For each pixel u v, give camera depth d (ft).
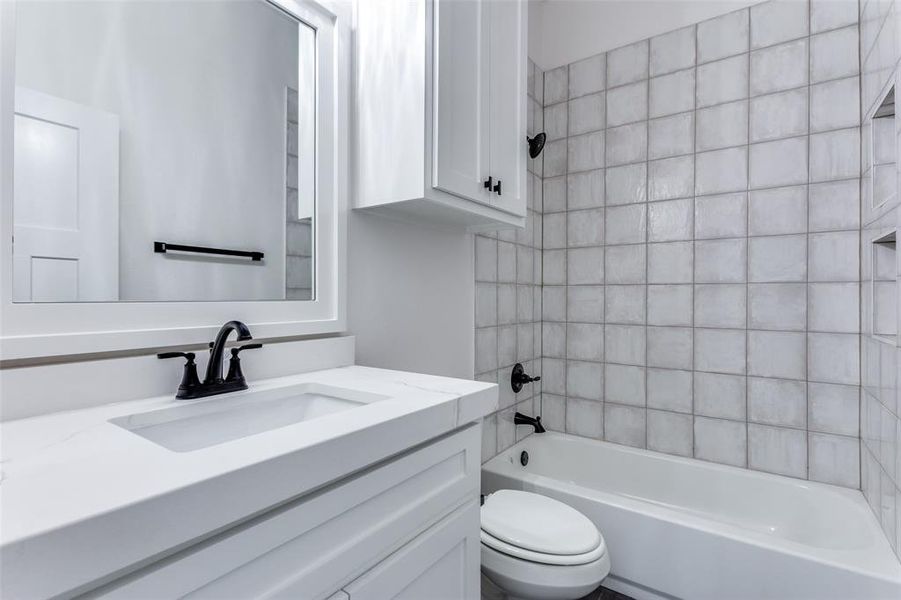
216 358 2.92
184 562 1.52
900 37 3.99
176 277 3.09
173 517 1.44
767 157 6.10
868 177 5.24
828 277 5.72
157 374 2.84
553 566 3.80
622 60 7.23
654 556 5.02
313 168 3.97
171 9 3.11
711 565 4.70
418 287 5.11
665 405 6.85
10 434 2.04
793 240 5.93
